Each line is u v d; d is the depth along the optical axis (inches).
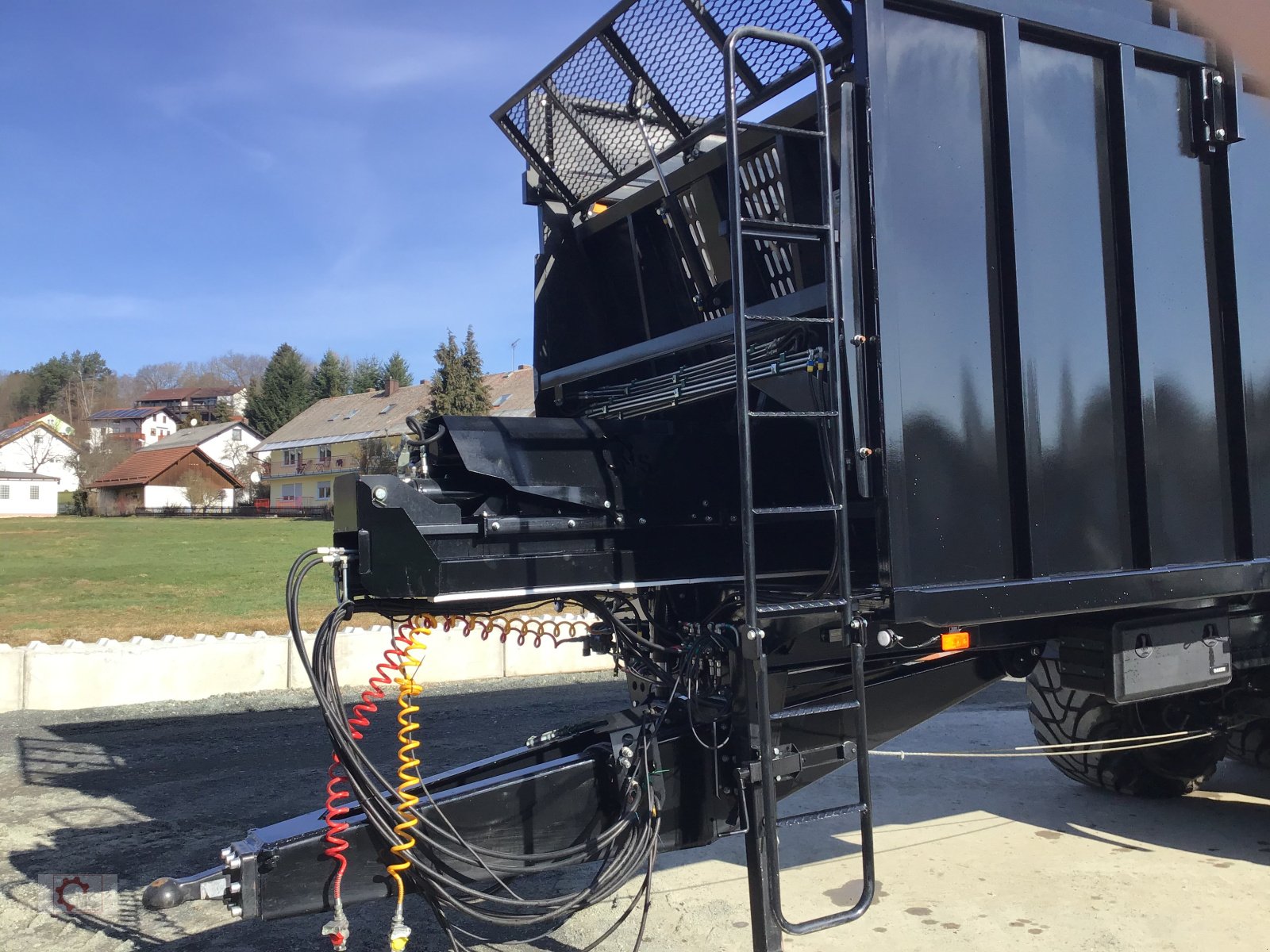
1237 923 141.0
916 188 108.1
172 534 1364.4
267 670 347.9
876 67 104.8
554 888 158.6
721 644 115.9
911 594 103.6
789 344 126.5
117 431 4411.9
